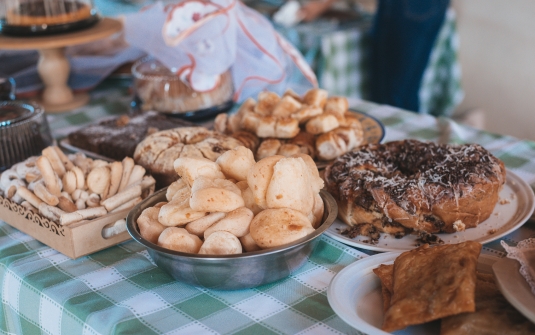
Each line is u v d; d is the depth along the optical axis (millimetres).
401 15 2539
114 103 1788
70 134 1393
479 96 2934
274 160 825
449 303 647
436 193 924
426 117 1571
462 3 2828
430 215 933
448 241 925
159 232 826
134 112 1506
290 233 777
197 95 1560
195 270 782
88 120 1662
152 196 940
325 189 1038
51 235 966
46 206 964
